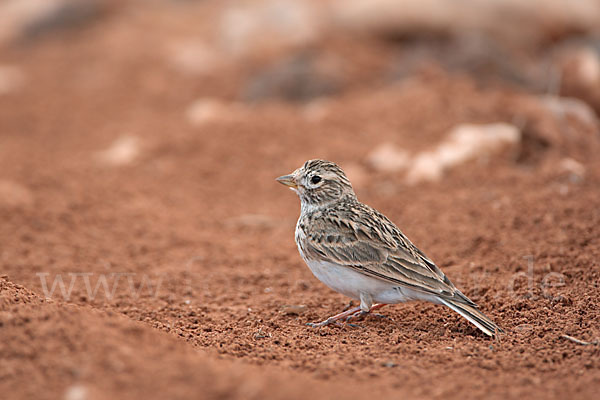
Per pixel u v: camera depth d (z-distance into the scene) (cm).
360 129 1722
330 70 2173
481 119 1641
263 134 1797
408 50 2453
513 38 2438
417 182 1470
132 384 641
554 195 1282
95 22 3133
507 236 1177
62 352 681
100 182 1636
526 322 912
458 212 1307
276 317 995
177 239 1352
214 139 1812
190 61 2538
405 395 694
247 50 2547
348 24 2566
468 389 715
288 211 1489
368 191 1470
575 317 902
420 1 2475
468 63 2070
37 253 1272
